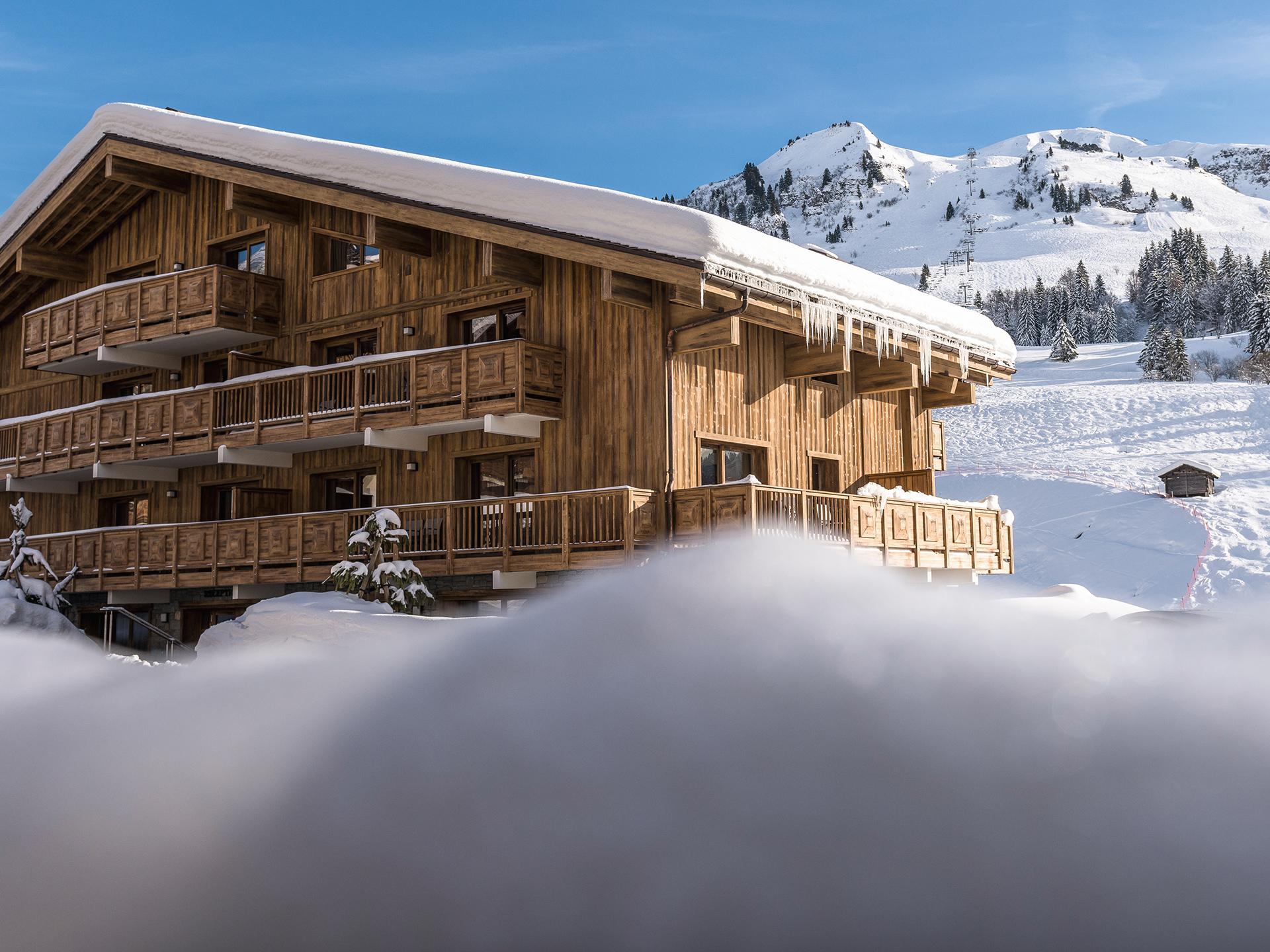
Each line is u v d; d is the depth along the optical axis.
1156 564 34.28
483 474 16.80
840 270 15.36
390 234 16.66
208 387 18.33
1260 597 1.48
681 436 15.02
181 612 19.25
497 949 1.02
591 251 14.08
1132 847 0.92
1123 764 0.98
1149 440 53.44
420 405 15.95
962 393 20.22
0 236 22.27
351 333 18.33
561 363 15.75
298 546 16.86
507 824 1.04
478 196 15.03
